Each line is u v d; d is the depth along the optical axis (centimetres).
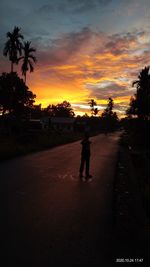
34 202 882
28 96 7281
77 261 504
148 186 1019
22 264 488
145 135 3134
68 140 4825
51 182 1220
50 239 598
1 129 6241
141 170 1527
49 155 2417
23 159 2052
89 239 604
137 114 3325
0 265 484
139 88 3819
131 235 628
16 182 1186
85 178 1362
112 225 697
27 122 6588
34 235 616
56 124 10981
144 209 811
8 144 3062
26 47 5541
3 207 814
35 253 530
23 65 5566
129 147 3344
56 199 934
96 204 894
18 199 909
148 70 3925
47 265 487
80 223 706
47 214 768
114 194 1042
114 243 586
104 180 1336
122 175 1426
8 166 1659
